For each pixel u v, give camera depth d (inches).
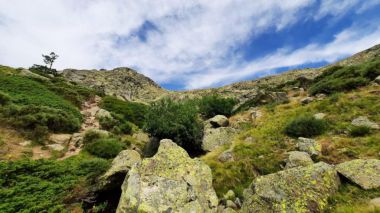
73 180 443.5
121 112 1472.7
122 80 5221.5
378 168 275.1
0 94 834.2
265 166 418.9
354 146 384.8
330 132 473.7
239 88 3663.9
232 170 428.8
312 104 689.6
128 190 291.1
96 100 1695.4
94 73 5088.6
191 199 294.0
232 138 666.8
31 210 330.6
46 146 692.7
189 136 689.0
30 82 1366.9
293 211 238.7
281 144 490.3
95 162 546.0
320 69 3289.9
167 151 379.2
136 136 1010.7
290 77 3398.1
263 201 272.2
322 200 244.7
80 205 354.9
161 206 273.3
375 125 432.1
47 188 403.2
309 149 408.8
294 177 280.5
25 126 741.9
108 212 346.0
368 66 769.6
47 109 898.1
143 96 4845.0
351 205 233.6
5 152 567.8
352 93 664.4
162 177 316.8
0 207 327.3
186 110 780.6
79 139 799.7
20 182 418.9
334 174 281.0
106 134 863.7
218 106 1043.3
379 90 609.6
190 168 347.9
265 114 805.2
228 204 324.2
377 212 211.0
